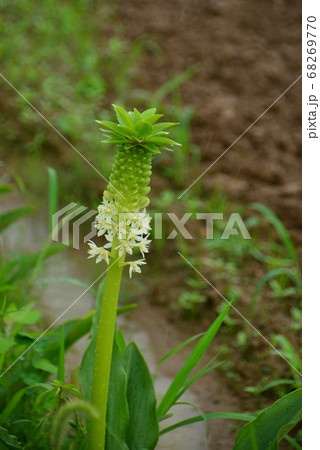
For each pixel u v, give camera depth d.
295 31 6.09
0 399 2.61
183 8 6.39
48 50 5.68
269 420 2.31
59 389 2.50
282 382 3.18
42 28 5.88
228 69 5.65
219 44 5.92
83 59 5.59
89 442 2.14
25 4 6.20
